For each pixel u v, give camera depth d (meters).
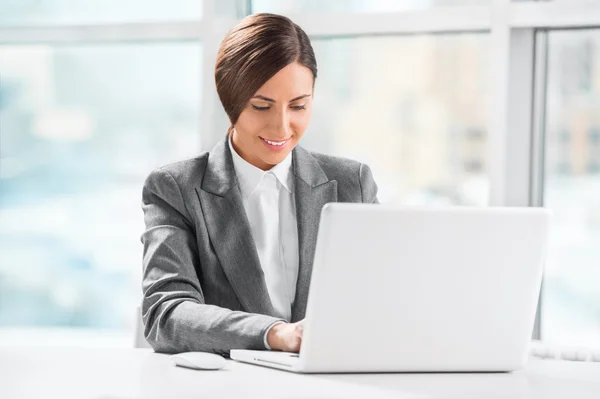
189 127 3.84
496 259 1.79
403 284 1.74
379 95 3.63
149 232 2.30
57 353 1.98
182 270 2.22
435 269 1.75
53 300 3.97
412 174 3.62
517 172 3.51
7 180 3.96
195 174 2.38
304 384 1.63
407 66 3.60
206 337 1.99
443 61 3.57
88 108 3.90
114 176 3.91
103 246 3.93
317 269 1.69
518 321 1.83
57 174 3.94
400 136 3.62
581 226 3.54
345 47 3.63
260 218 2.45
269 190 2.47
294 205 2.48
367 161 3.65
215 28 3.65
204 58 3.67
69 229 3.94
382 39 3.61
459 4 3.50
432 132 3.59
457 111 3.57
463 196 3.58
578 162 3.53
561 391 1.65
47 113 3.92
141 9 3.78
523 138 3.50
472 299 1.79
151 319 2.14
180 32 3.69
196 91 3.82
